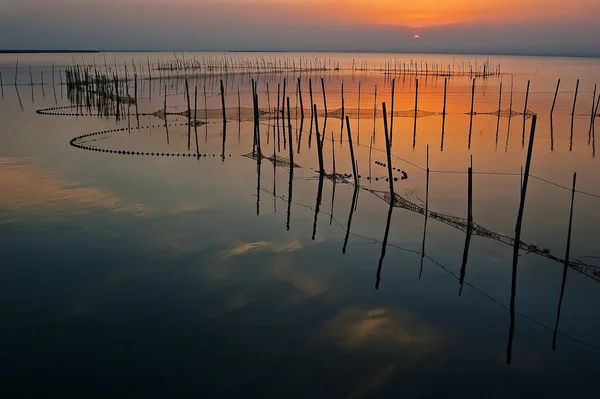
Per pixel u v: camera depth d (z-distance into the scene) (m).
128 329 4.12
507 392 3.49
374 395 3.40
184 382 3.49
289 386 3.47
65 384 3.45
